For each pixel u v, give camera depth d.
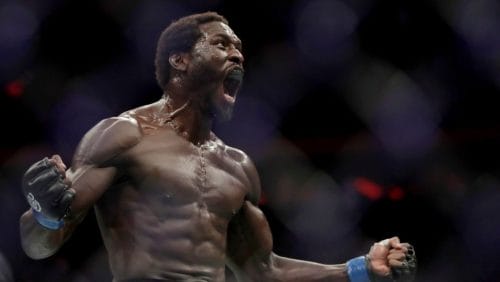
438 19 20.70
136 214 11.01
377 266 12.11
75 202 10.37
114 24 20.06
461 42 20.66
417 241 20.75
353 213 20.72
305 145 21.03
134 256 10.91
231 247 12.62
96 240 20.09
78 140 20.27
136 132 11.24
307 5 20.14
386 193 20.83
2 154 19.95
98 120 20.34
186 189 11.22
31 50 19.80
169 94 12.02
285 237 20.42
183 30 12.07
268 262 12.69
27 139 20.12
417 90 20.92
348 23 20.14
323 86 20.77
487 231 20.67
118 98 20.36
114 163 10.90
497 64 20.58
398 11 20.67
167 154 11.32
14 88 20.00
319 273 12.59
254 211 12.42
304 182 20.81
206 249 11.22
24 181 9.63
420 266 20.72
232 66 11.95
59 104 20.23
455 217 20.81
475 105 21.16
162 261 10.89
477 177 21.03
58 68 20.19
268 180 20.72
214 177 11.62
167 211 11.05
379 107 20.86
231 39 12.18
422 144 20.98
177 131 11.73
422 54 20.86
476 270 20.52
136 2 19.80
